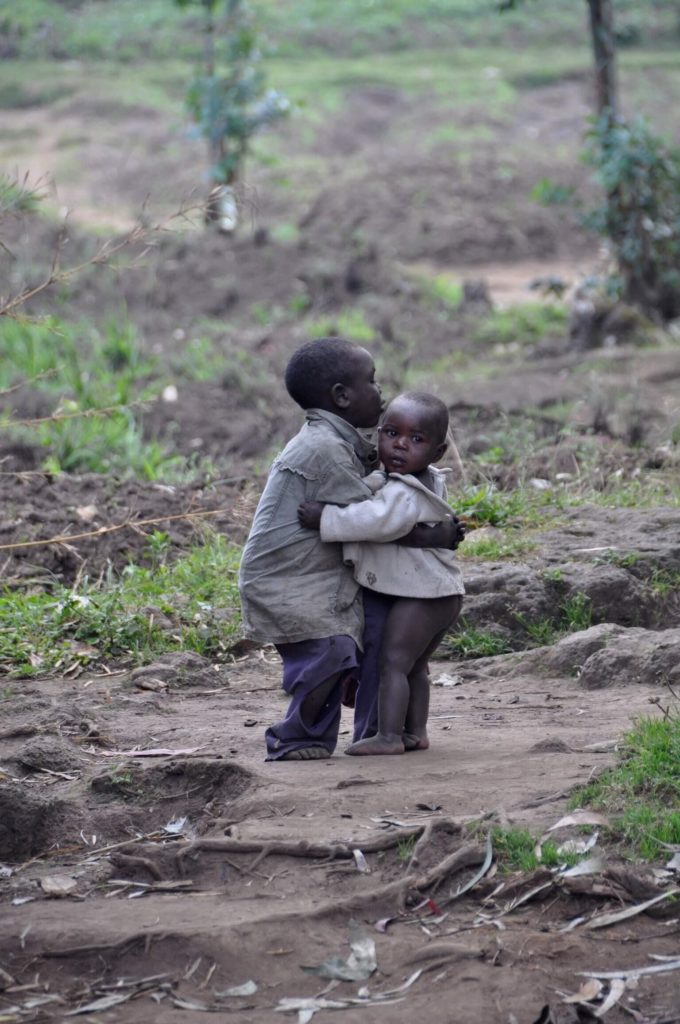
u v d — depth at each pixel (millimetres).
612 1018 7434
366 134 79750
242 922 8305
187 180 67625
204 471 25016
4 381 31609
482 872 8797
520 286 50219
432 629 11273
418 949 8016
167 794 11008
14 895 9250
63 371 32344
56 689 14445
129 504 21094
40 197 16531
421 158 66875
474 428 26891
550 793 9938
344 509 10883
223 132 48688
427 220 58312
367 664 11477
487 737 11891
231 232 50875
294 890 8867
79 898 9141
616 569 16562
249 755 11672
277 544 11039
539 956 7941
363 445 11320
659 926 8336
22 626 16109
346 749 11422
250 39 49469
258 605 11102
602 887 8547
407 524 10789
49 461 25422
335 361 11094
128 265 15570
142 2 101938
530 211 59438
